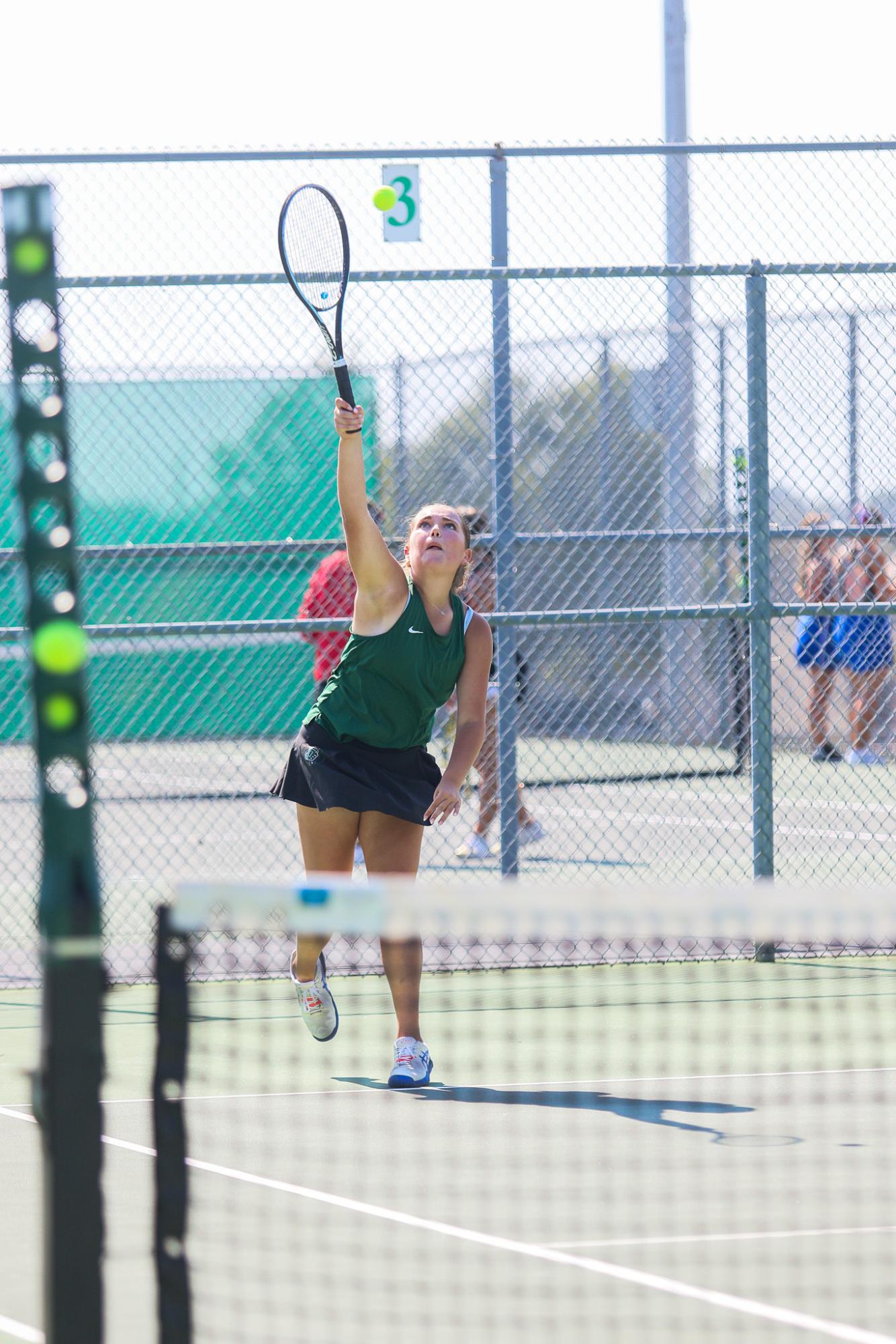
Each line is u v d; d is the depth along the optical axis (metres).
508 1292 10.55
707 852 31.34
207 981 22.69
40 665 7.23
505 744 23.59
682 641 31.42
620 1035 19.27
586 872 29.36
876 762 30.53
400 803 17.02
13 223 7.42
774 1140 14.62
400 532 26.45
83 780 7.27
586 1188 13.08
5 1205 12.62
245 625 22.72
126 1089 16.80
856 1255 11.38
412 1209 12.49
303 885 8.49
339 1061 18.22
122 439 27.98
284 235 17.23
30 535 7.27
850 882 27.53
